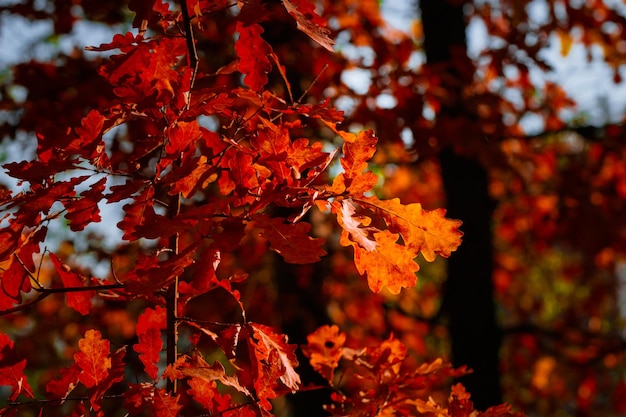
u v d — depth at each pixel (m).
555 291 9.76
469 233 5.57
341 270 6.54
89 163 1.55
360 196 1.56
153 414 1.53
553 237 7.24
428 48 5.73
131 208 1.50
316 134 4.69
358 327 6.93
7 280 1.61
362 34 5.25
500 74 4.99
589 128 5.69
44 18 4.71
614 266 8.40
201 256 1.35
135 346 1.70
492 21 6.18
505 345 8.76
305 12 1.65
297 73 4.54
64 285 1.74
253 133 1.67
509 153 6.09
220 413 1.57
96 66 4.38
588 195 6.22
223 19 4.27
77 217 1.48
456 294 5.61
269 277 6.05
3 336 1.68
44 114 3.93
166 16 1.66
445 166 5.65
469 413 1.99
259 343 1.64
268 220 1.36
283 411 6.43
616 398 7.72
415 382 2.06
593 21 5.55
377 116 4.39
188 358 1.63
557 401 8.76
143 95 1.57
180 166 1.52
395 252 1.57
